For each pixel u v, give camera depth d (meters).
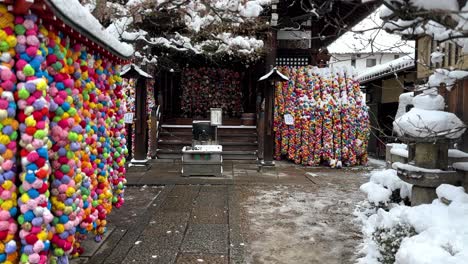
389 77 12.52
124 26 6.38
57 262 3.22
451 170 4.40
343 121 11.88
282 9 10.84
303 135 11.86
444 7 2.12
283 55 13.28
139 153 10.63
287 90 12.33
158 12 6.71
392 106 13.77
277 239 5.09
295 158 12.02
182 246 4.75
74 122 3.30
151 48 12.62
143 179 8.93
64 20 2.94
